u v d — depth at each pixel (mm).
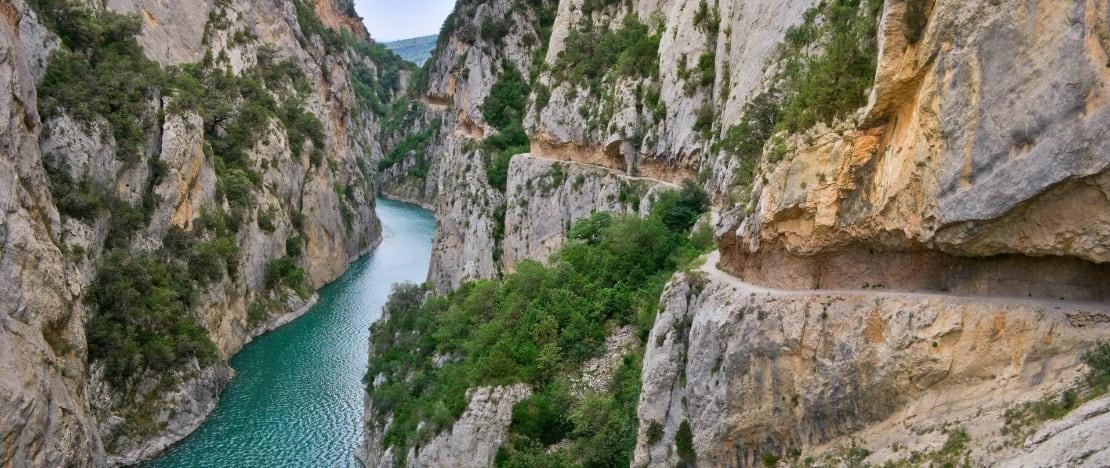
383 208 148875
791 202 22797
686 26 52094
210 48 92188
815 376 22047
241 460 47125
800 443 22797
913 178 18938
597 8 71250
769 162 24531
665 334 28812
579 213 58938
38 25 54906
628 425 31984
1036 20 15312
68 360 38594
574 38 68312
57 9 61094
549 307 41344
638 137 55031
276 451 48125
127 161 57969
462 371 41406
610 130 57344
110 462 46031
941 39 17719
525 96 83812
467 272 72250
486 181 75812
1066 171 14797
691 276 28766
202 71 87188
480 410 36625
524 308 43031
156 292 55875
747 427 23844
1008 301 18141
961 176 17203
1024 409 16734
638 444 29016
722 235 27844
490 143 79812
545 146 67125
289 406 54625
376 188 169250
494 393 36781
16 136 38562
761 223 24406
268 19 107438
